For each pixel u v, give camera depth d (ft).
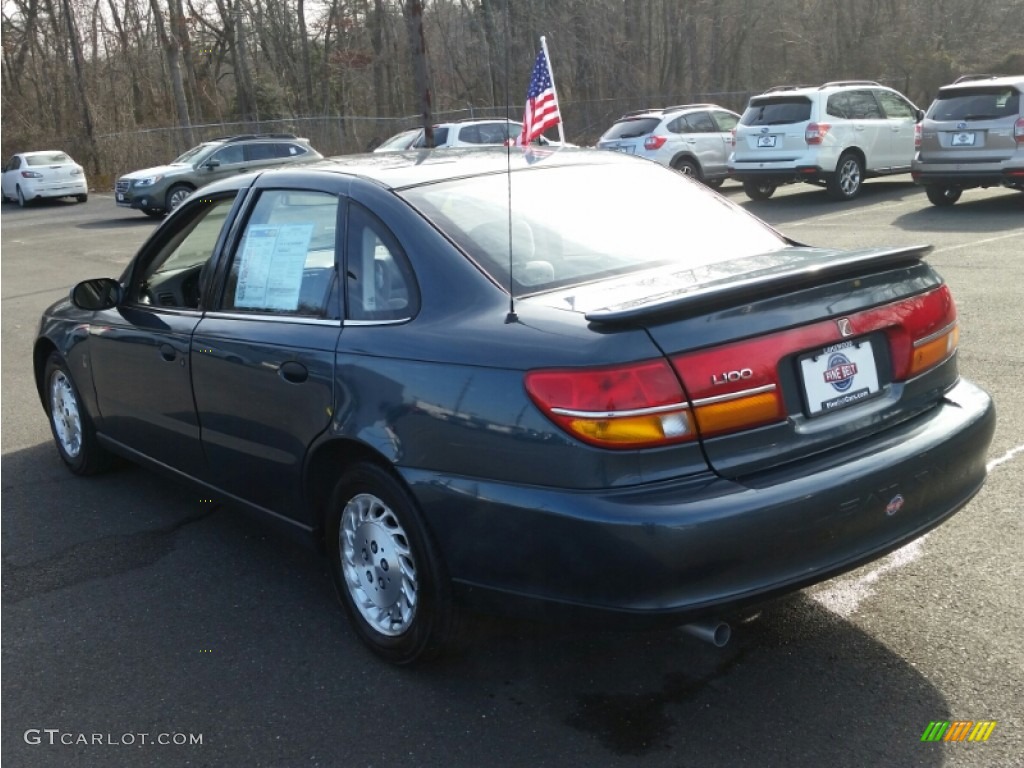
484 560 9.86
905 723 9.84
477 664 11.38
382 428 10.58
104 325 16.06
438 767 9.64
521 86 76.28
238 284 13.44
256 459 12.92
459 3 89.86
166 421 14.78
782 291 9.71
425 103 42.63
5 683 11.62
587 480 9.04
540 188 12.42
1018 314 25.81
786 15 136.98
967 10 132.05
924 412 10.93
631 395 8.93
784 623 11.82
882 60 131.75
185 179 75.31
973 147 45.16
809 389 9.84
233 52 155.94
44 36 147.74
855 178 55.98
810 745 9.60
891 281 10.70
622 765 9.48
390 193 11.78
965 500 10.96
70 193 96.02
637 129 64.44
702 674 10.92
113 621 12.94
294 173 13.25
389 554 11.12
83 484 18.11
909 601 12.14
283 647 12.05
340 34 149.79
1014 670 10.61
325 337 11.55
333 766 9.77
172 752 10.16
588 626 9.37
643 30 125.08
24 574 14.43
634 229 12.07
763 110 56.03
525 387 9.35
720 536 8.91
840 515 9.50
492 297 10.40
